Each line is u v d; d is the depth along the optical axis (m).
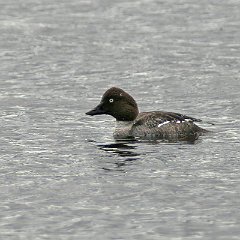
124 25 34.66
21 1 39.53
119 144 19.27
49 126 21.19
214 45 31.34
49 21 35.59
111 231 14.25
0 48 31.38
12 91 25.44
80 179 16.66
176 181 16.44
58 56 30.08
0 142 19.55
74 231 14.27
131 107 20.23
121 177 16.73
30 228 14.41
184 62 29.02
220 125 21.03
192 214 14.84
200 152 18.39
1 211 15.10
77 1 39.38
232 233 14.09
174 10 37.31
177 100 24.20
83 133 20.44
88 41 32.19
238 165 17.38
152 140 19.55
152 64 28.81
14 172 17.16
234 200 15.41
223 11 37.09
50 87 25.97
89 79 27.00
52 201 15.52
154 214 14.88
